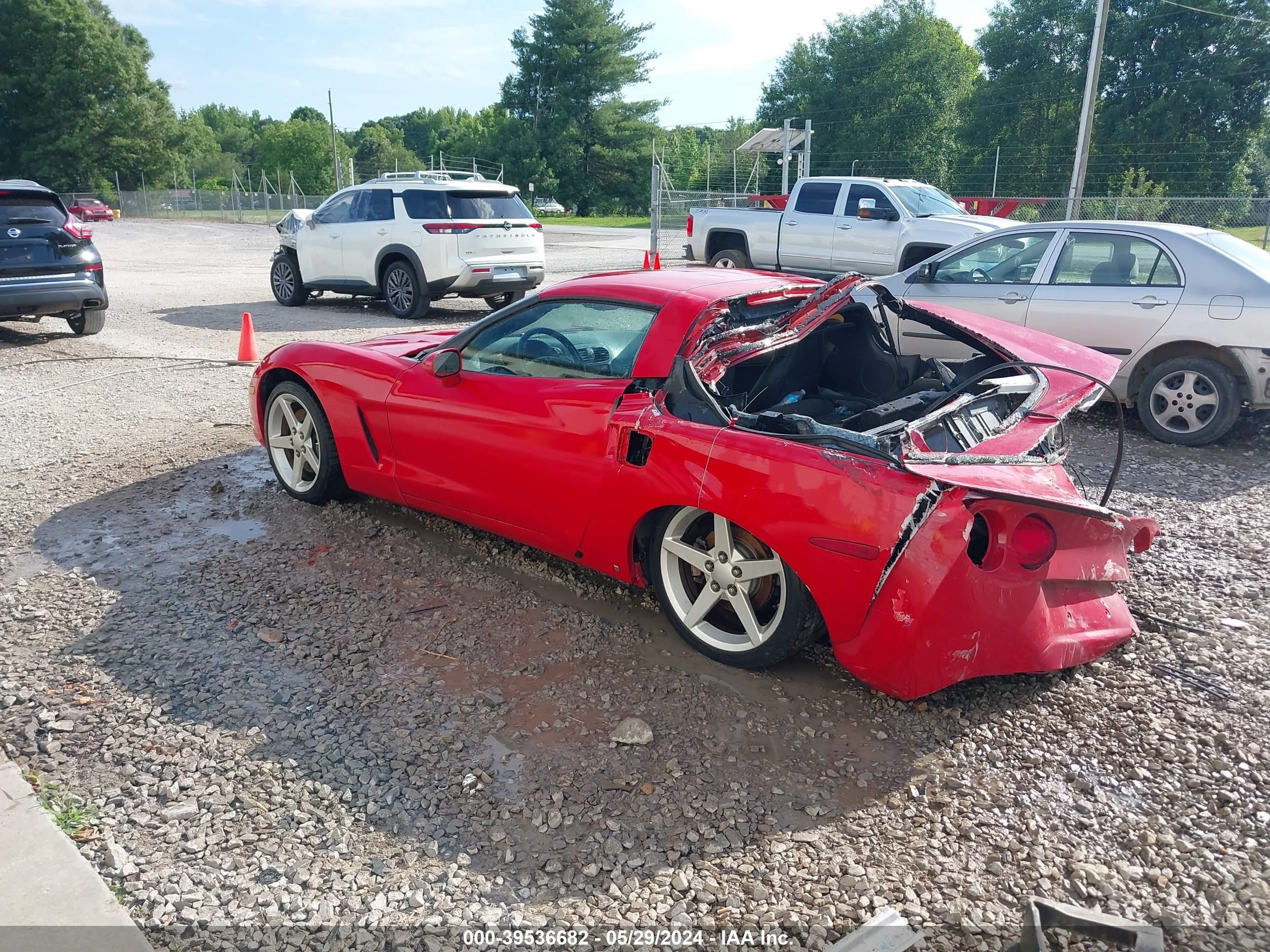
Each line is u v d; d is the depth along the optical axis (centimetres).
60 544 455
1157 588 418
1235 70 4419
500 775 286
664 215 2280
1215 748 297
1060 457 379
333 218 1295
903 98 5619
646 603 403
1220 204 2420
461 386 413
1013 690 332
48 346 992
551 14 7056
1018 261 742
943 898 236
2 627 371
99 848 252
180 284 1702
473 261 1216
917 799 275
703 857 251
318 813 267
